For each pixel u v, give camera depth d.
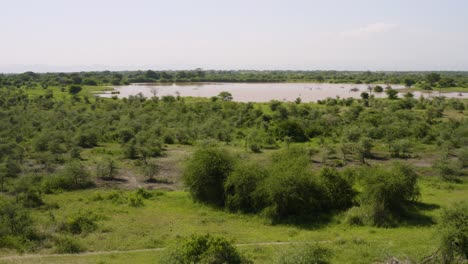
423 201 39.06
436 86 180.75
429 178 47.53
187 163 44.84
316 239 30.52
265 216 36.06
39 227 31.38
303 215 36.56
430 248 26.77
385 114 88.62
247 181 38.22
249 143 65.62
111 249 27.81
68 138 65.81
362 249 27.45
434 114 90.25
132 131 71.69
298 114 91.19
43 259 25.48
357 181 41.66
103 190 44.38
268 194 36.69
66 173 45.62
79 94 129.50
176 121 85.81
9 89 125.44
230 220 36.06
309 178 37.91
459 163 51.94
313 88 189.25
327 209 38.09
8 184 43.97
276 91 171.38
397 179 35.59
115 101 110.88
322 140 67.94
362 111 94.19
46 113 87.31
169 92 163.12
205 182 40.16
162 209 38.41
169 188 45.78
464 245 23.38
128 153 59.09
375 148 63.97
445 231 23.84
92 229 31.62
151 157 59.22
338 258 26.00
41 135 64.38
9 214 30.92
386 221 33.81
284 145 67.12
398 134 69.56
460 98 133.00
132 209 37.97
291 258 24.33
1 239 27.89
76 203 39.22
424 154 60.22
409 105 105.69
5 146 55.44
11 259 25.23
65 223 32.28
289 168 39.28
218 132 73.31
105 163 50.81
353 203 38.19
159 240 29.41
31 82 167.75
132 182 47.59
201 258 23.20
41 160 54.91
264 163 51.41
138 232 31.34
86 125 76.38
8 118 79.50
